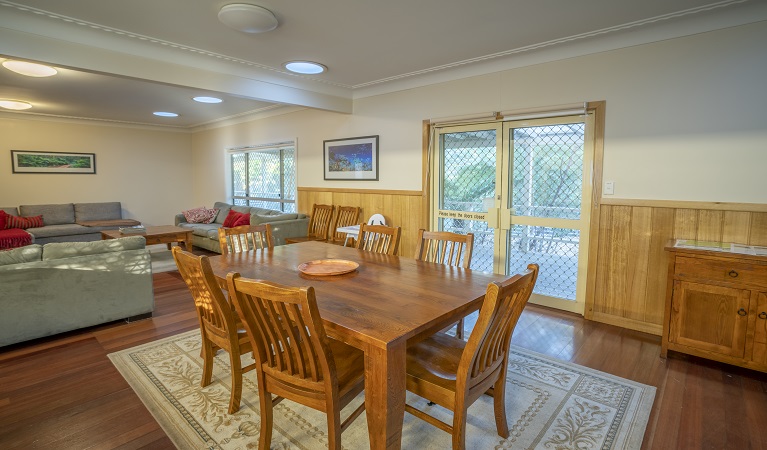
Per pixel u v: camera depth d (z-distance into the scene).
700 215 2.77
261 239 3.04
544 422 1.95
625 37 2.96
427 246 2.66
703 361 2.58
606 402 2.12
